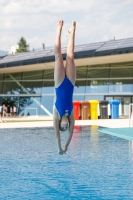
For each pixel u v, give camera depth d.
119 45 30.98
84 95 37.34
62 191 7.19
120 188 7.36
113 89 36.19
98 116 31.81
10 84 41.47
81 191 7.17
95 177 8.37
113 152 12.02
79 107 30.84
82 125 23.27
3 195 6.92
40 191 7.20
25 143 14.68
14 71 40.75
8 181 8.09
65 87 6.93
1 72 41.44
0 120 27.81
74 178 8.30
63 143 14.50
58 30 7.08
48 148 13.20
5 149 13.03
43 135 17.69
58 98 6.96
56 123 7.01
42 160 10.71
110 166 9.64
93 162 10.26
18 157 11.29
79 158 10.94
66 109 6.94
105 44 33.25
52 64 35.50
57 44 7.02
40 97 39.28
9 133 18.66
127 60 34.66
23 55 38.78
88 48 33.25
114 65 36.56
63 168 9.48
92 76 37.56
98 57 31.98
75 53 32.66
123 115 35.34
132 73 35.50
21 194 6.98
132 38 31.97
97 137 16.45
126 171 8.98
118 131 18.27
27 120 29.73
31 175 8.69
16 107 40.06
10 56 40.72
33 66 36.84
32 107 39.28
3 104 38.16
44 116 38.00
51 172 8.99
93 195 6.87
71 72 7.01
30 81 40.47
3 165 10.01
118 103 32.12
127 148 12.94
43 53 36.31
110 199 6.58
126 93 35.25
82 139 15.71
